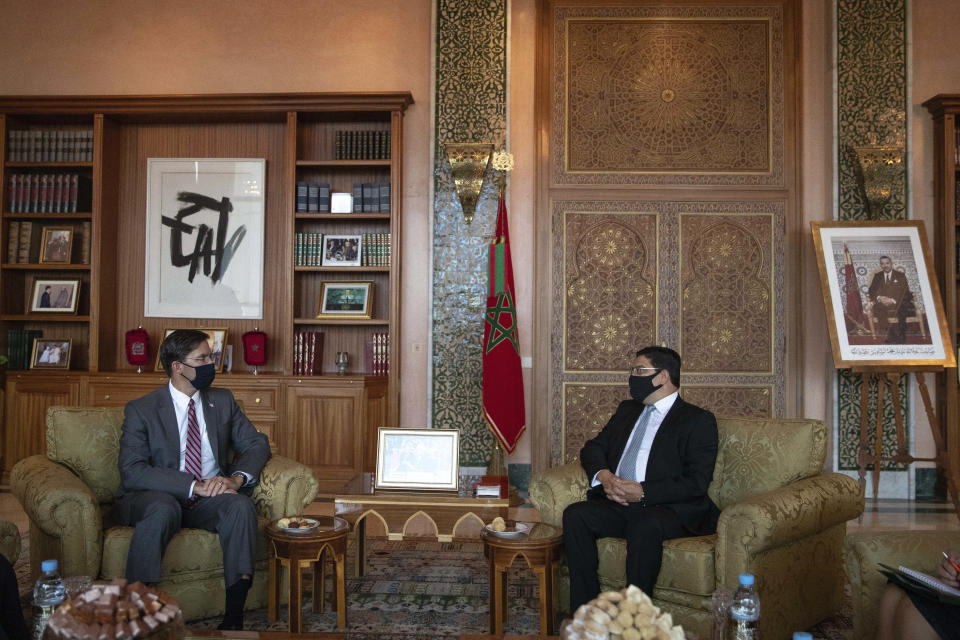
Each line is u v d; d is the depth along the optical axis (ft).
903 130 18.65
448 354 18.99
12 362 19.42
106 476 10.93
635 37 19.38
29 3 19.98
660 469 10.27
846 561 8.58
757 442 10.45
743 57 19.27
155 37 19.84
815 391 18.95
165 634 5.45
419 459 10.76
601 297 19.30
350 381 18.12
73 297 19.74
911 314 17.12
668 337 19.17
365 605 10.89
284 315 19.81
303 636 6.78
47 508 9.24
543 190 19.35
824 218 19.01
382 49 19.52
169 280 20.10
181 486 9.95
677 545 9.23
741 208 19.22
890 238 17.44
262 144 20.21
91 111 19.22
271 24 19.72
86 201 19.83
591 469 10.70
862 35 18.67
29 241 19.58
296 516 10.25
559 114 19.42
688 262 19.22
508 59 19.08
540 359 19.29
